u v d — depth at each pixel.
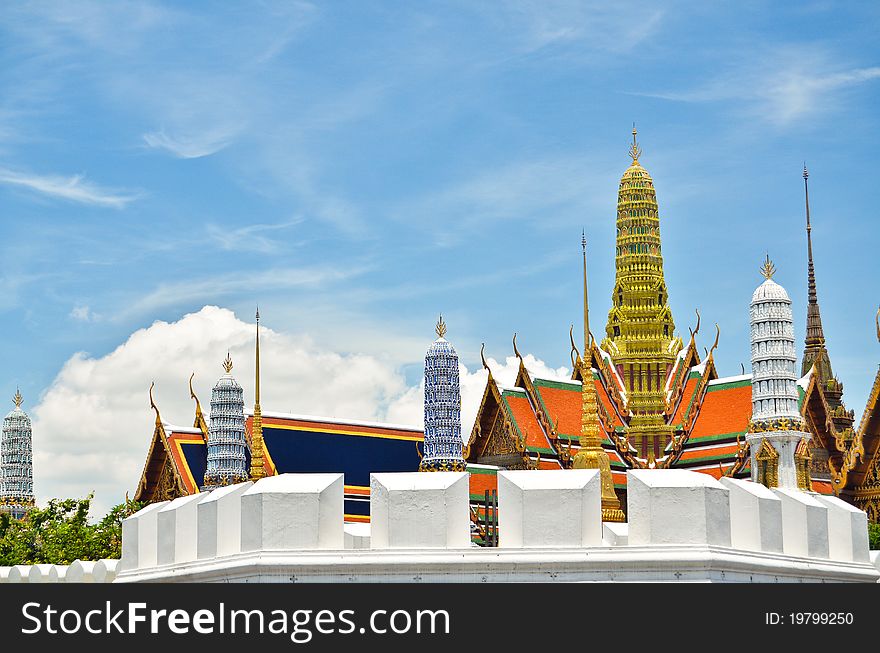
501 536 28.52
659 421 98.50
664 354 100.50
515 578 27.92
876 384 89.81
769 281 70.00
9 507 107.19
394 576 28.06
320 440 95.56
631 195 103.25
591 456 38.88
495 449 94.75
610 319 102.56
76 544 87.31
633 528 28.44
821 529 31.70
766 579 29.44
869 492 90.25
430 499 28.30
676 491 28.00
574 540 27.94
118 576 33.59
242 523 29.19
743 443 93.44
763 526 29.67
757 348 69.31
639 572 27.75
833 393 106.62
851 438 95.62
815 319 118.31
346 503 93.44
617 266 103.12
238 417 91.62
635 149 105.12
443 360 85.44
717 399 98.31
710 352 100.50
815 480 92.19
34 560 87.19
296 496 28.73
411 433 99.75
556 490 28.06
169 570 31.41
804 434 68.56
